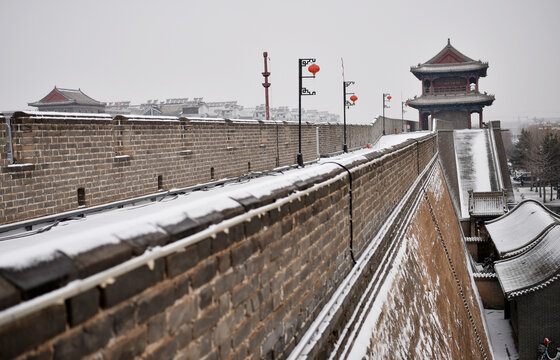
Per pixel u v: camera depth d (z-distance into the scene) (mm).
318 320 5691
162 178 12484
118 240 2674
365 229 8648
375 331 7445
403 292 10094
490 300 30234
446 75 85938
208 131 14734
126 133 11133
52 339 2203
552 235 27516
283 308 4785
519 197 87250
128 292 2643
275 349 4570
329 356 5711
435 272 15180
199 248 3320
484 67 82750
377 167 10023
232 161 16281
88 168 9914
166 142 12609
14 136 8445
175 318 3064
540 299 23578
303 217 5391
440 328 11961
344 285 6852
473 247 40000
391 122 66625
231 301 3762
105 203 10367
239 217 3854
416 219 15688
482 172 66438
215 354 3533
